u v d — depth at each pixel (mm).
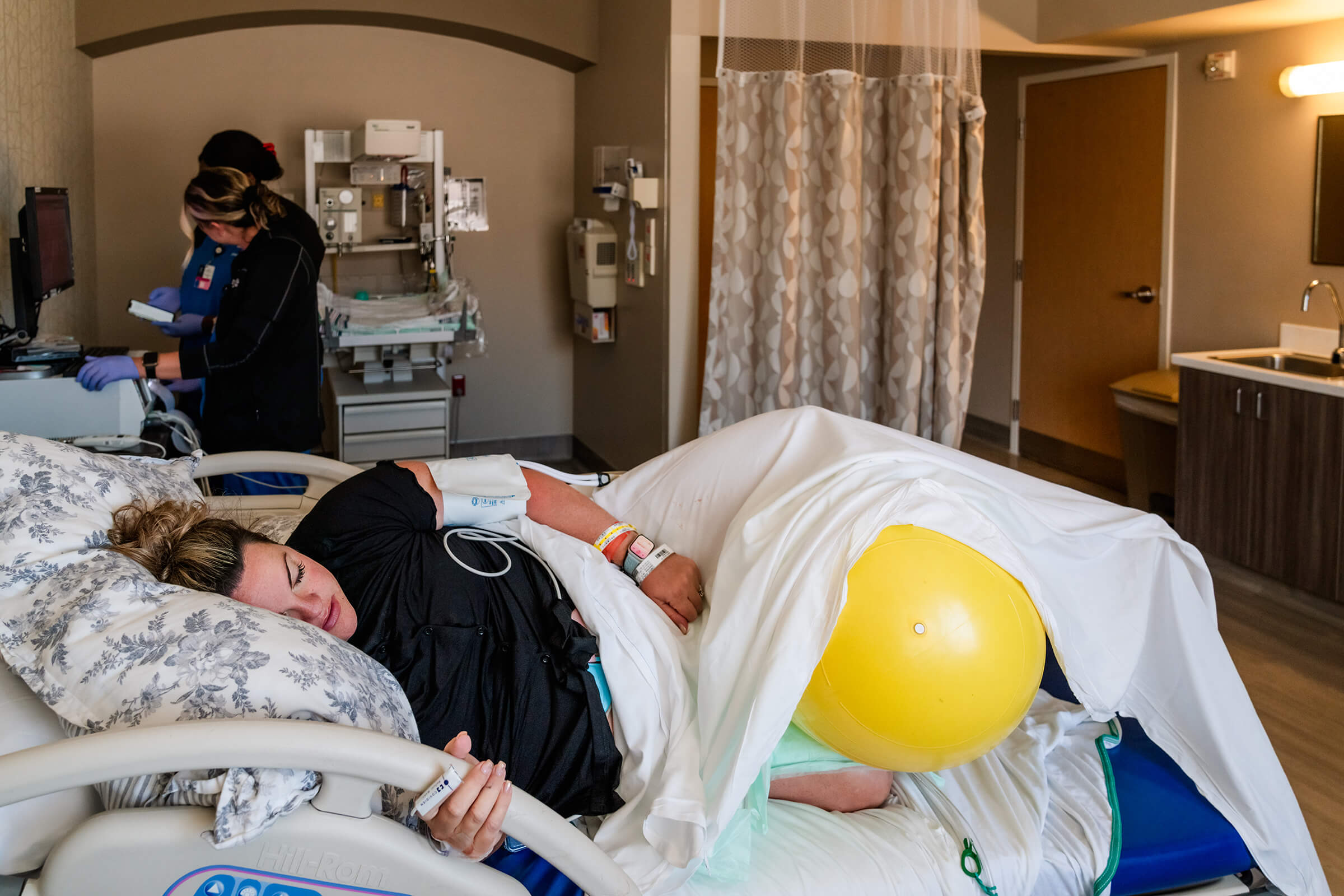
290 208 2900
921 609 1366
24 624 1198
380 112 4887
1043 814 1558
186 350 2684
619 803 1458
